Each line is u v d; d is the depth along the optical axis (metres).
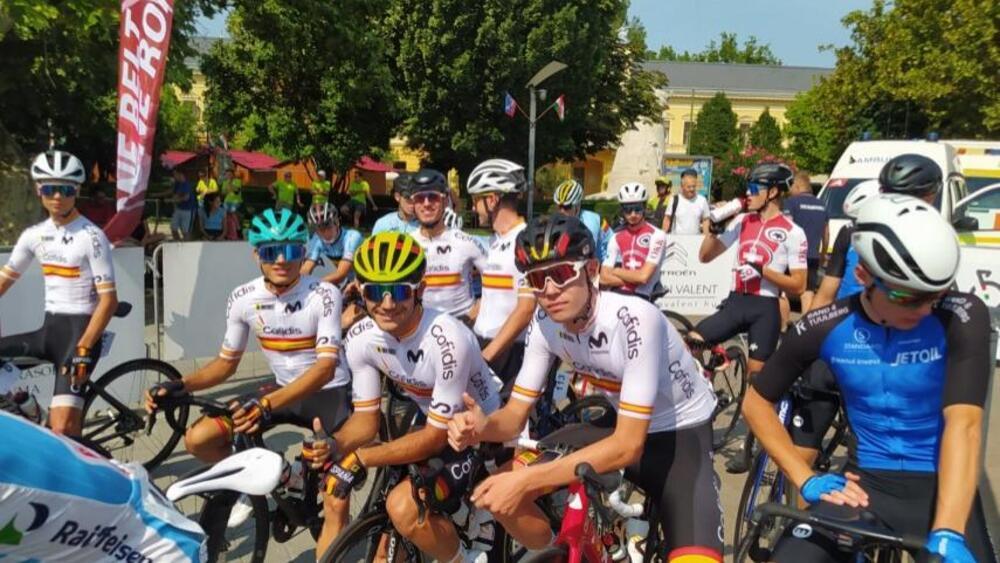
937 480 1.92
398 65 21.81
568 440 2.56
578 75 23.45
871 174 9.71
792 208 7.64
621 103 28.11
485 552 2.65
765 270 4.34
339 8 11.57
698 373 2.48
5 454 1.43
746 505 3.41
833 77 21.89
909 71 16.97
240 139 31.19
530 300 3.41
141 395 4.91
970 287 7.56
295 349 3.27
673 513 2.33
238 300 3.27
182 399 3.06
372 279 2.40
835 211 9.77
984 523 2.04
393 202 29.66
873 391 2.01
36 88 10.02
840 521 1.83
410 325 2.54
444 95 21.89
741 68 59.41
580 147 28.58
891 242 1.74
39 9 6.90
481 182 3.94
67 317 4.01
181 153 26.72
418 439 2.49
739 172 29.19
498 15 21.30
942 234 1.71
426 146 23.80
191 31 10.12
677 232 9.89
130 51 5.58
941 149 9.12
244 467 2.40
